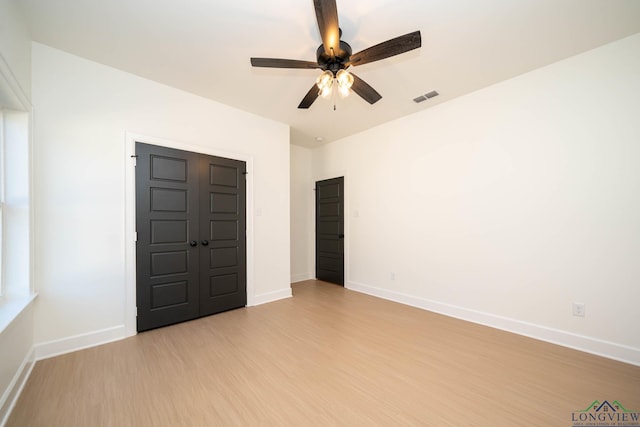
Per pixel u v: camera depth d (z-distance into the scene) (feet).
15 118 6.28
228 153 10.46
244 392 5.47
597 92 7.07
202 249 9.71
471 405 5.09
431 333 8.38
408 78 8.52
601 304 6.96
